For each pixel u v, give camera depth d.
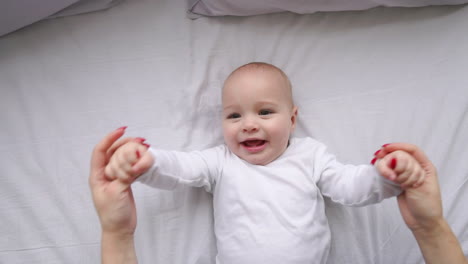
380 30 1.12
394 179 0.71
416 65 1.09
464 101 1.04
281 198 0.85
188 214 0.96
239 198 0.86
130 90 1.07
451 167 1.00
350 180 0.83
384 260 0.94
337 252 0.94
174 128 1.03
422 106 1.05
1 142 1.03
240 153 0.91
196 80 1.06
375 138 1.03
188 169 0.86
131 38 1.11
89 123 1.04
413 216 0.79
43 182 0.99
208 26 1.12
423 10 1.12
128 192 0.80
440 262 0.79
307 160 0.91
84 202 0.98
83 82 1.08
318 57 1.11
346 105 1.07
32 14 1.06
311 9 1.10
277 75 0.94
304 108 1.07
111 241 0.79
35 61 1.10
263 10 1.11
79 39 1.11
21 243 0.95
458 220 0.96
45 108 1.06
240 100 0.90
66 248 0.94
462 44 1.08
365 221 0.96
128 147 0.74
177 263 0.93
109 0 1.11
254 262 0.81
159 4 1.14
